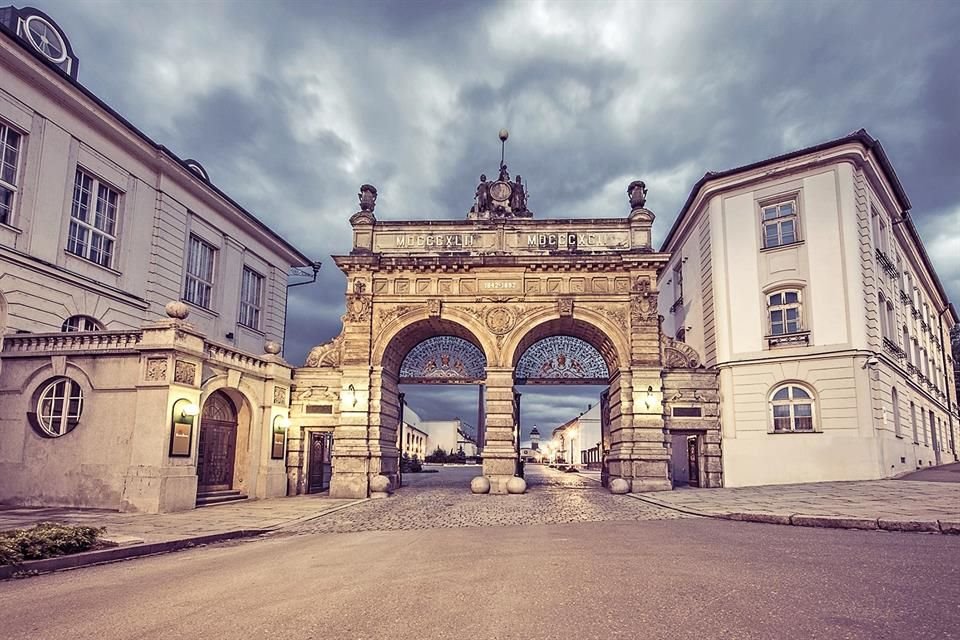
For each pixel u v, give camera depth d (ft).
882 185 77.92
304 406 72.69
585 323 73.46
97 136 66.18
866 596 18.44
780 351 72.08
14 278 55.72
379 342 72.95
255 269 96.84
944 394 124.16
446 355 80.74
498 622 16.74
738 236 77.66
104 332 52.75
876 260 75.25
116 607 19.61
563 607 18.15
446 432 267.80
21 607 19.90
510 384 71.72
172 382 50.90
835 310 69.62
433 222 76.64
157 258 73.82
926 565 22.80
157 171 74.95
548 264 73.10
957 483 55.93
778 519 38.81
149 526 40.86
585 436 195.93
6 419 53.62
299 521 46.96
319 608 18.84
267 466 66.13
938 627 15.40
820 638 14.73
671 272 105.09
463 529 41.04
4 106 55.83
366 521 46.96
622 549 29.27
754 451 71.46
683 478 93.20
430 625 16.63
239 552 32.48
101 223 67.56
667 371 74.18
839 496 49.67
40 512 47.85
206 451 60.23
